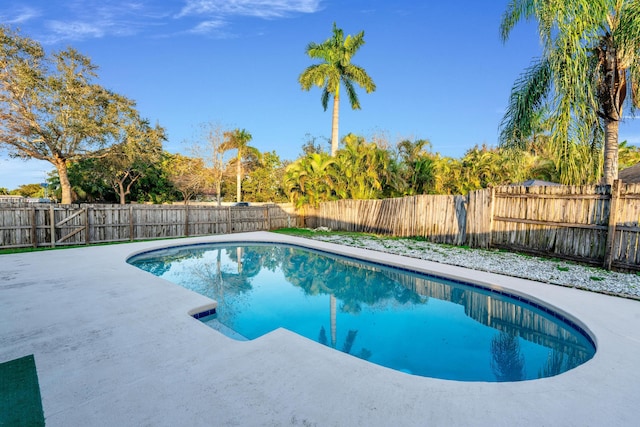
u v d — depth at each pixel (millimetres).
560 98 7883
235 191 34812
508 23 9055
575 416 2170
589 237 6969
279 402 2248
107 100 20781
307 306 5621
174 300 4426
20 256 7680
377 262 7906
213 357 2877
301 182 16328
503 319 5035
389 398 2330
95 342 3143
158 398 2273
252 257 9688
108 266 6562
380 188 15258
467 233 9633
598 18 7391
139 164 25578
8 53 16719
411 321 4938
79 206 10227
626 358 2982
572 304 4445
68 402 2219
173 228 12633
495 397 2381
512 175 10266
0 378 2510
